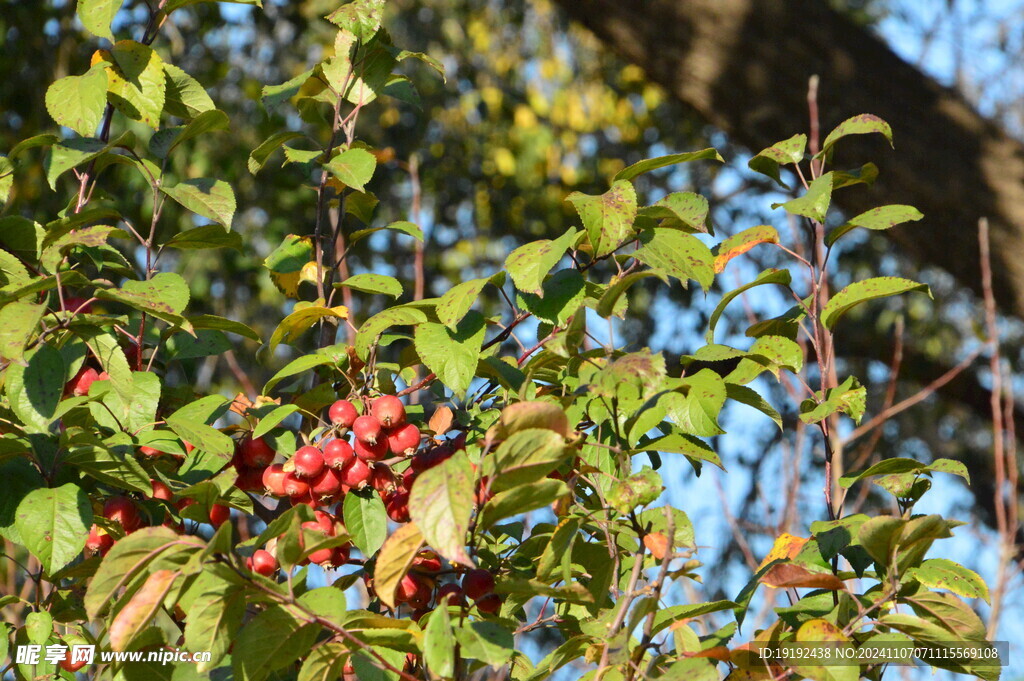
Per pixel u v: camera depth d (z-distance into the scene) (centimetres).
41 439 157
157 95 167
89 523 154
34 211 324
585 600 149
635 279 155
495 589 151
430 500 146
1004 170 303
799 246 212
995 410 209
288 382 177
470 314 158
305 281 181
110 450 154
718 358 164
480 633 147
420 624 153
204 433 156
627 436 155
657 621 155
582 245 165
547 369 163
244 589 148
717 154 161
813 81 210
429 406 173
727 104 313
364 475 156
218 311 348
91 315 157
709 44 308
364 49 174
